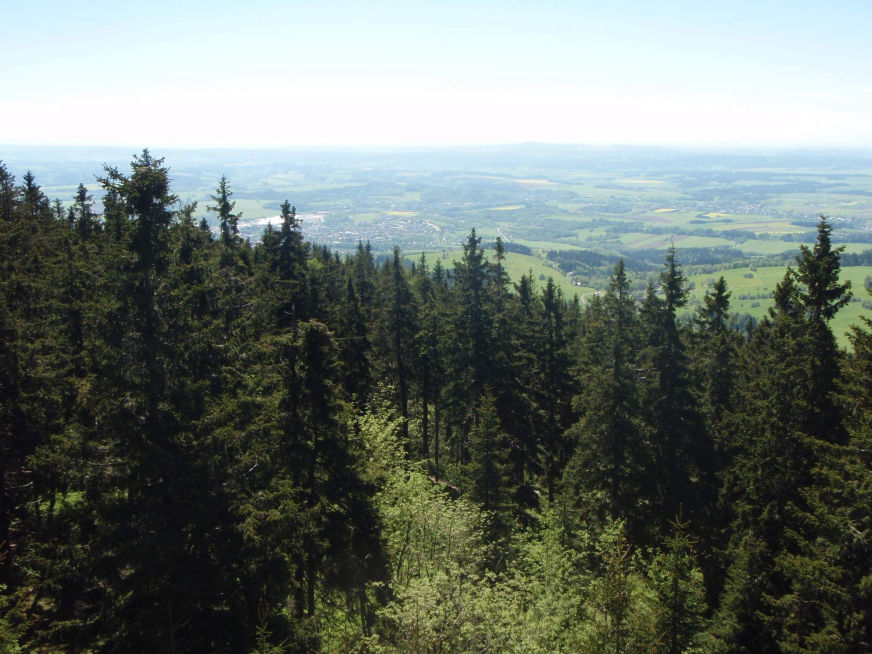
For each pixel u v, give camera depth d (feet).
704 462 96.78
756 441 74.84
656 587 62.44
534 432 128.36
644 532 90.53
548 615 62.18
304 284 120.37
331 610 73.72
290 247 123.34
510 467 114.42
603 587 60.95
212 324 63.93
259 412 66.18
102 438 56.03
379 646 57.93
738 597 66.69
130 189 56.08
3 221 106.42
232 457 61.52
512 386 128.88
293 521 61.31
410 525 78.33
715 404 106.73
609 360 96.94
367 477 70.08
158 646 52.80
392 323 146.30
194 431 58.29
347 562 71.72
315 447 67.21
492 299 148.46
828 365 72.33
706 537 90.12
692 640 61.21
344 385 124.06
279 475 65.82
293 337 65.31
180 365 58.85
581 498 95.45
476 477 103.24
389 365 153.28
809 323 74.18
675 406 96.99
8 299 83.10
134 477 55.26
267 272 117.60
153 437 55.62
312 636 61.93
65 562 52.95
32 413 71.31
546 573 69.21
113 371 55.72
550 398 127.85
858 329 60.49
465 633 55.83
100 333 56.65
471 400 128.77
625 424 93.20
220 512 59.31
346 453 68.44
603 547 70.33
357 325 131.64
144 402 55.77
